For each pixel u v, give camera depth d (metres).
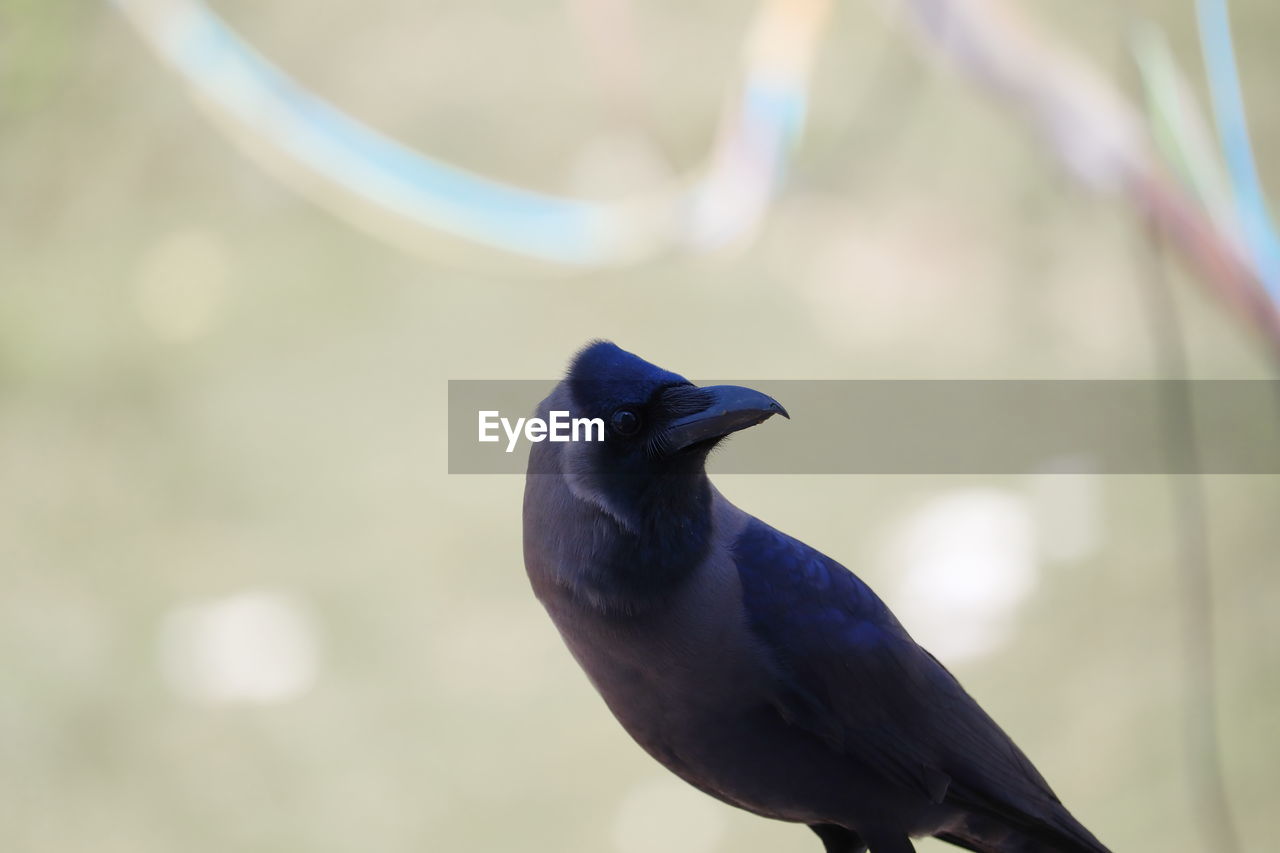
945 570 13.11
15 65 19.23
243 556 13.92
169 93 19.17
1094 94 8.62
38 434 15.74
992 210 17.31
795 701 4.72
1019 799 5.02
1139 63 8.49
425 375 16.39
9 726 11.73
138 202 18.94
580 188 17.27
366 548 14.05
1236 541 12.72
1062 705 11.52
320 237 18.33
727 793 4.98
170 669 12.46
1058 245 16.77
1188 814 10.16
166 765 11.65
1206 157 8.32
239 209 18.77
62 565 13.86
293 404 16.11
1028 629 12.38
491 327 17.11
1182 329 14.68
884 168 17.97
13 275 18.16
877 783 4.90
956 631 12.44
